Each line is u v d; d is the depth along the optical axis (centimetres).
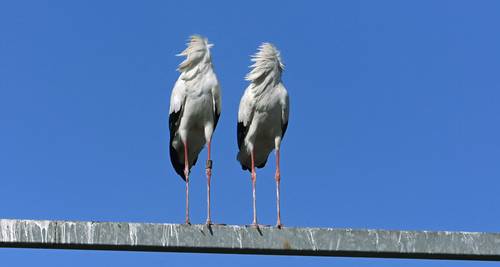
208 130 1523
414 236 1222
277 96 1543
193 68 1520
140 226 1200
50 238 1173
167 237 1205
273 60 1543
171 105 1541
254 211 1470
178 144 1582
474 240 1222
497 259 1226
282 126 1562
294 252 1224
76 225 1184
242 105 1564
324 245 1220
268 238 1222
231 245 1217
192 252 1224
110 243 1187
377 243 1220
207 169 1487
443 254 1214
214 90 1519
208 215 1409
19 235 1169
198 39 1533
